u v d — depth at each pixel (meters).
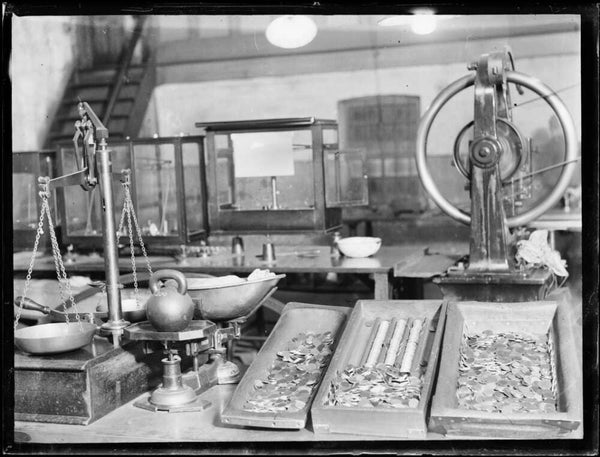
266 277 2.36
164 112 7.10
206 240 4.66
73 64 6.01
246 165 4.32
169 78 7.04
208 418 2.07
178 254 4.42
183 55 6.96
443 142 6.70
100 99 6.51
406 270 3.71
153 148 6.33
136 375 2.25
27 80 5.60
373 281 4.40
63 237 4.55
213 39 6.88
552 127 5.90
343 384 1.98
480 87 3.08
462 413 1.81
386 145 6.93
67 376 2.05
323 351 2.18
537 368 2.04
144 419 2.08
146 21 6.36
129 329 2.17
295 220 4.19
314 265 3.89
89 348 2.22
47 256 4.70
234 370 2.41
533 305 2.23
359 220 6.68
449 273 3.16
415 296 4.37
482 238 3.13
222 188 4.86
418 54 6.62
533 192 5.88
